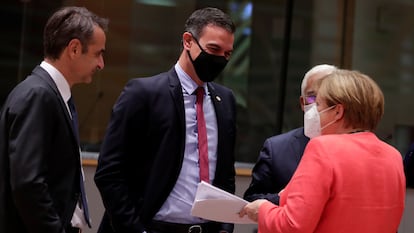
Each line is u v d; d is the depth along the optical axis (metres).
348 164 3.70
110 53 12.66
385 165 3.84
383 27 13.66
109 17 12.73
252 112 12.79
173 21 13.28
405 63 13.52
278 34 13.16
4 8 11.47
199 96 5.11
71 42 4.18
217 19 4.90
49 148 4.00
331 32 13.54
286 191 3.88
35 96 3.94
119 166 4.80
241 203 4.28
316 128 4.04
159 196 4.85
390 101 13.18
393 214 3.87
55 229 3.88
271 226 3.78
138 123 4.87
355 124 3.91
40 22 11.65
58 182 4.11
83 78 4.34
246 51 13.21
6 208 3.92
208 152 5.06
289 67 13.04
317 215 3.60
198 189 4.28
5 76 11.40
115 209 4.75
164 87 4.96
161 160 4.85
